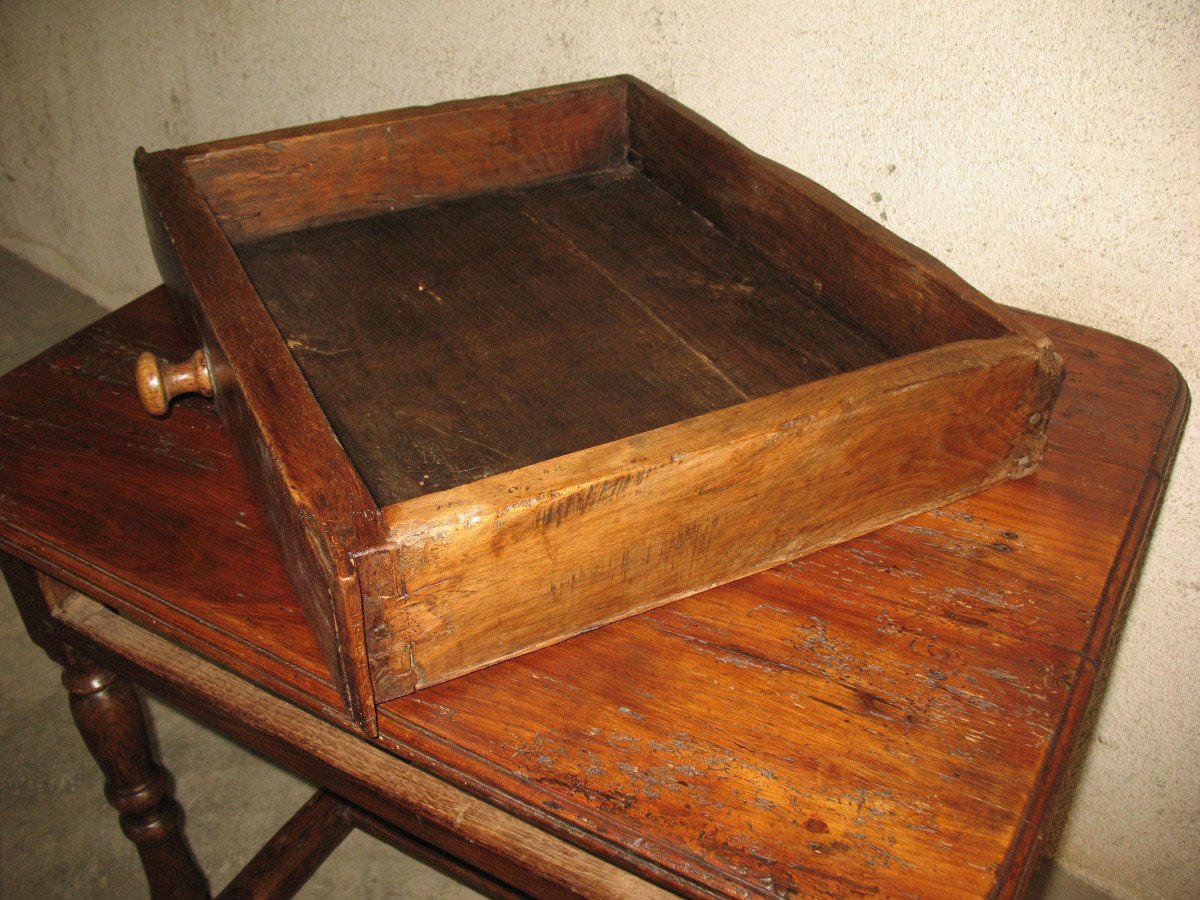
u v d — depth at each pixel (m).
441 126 1.06
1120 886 1.39
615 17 1.19
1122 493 0.82
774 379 0.87
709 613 0.71
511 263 1.01
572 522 0.61
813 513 0.72
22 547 0.76
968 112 0.99
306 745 0.73
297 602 0.71
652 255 1.04
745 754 0.62
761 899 0.55
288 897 1.14
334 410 0.82
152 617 0.71
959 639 0.69
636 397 0.85
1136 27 0.88
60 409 0.89
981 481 0.81
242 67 1.61
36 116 2.00
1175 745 1.23
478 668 0.66
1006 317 0.79
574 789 0.60
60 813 1.41
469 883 1.15
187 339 0.96
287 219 1.04
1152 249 0.96
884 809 0.59
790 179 0.97
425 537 0.57
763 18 1.07
